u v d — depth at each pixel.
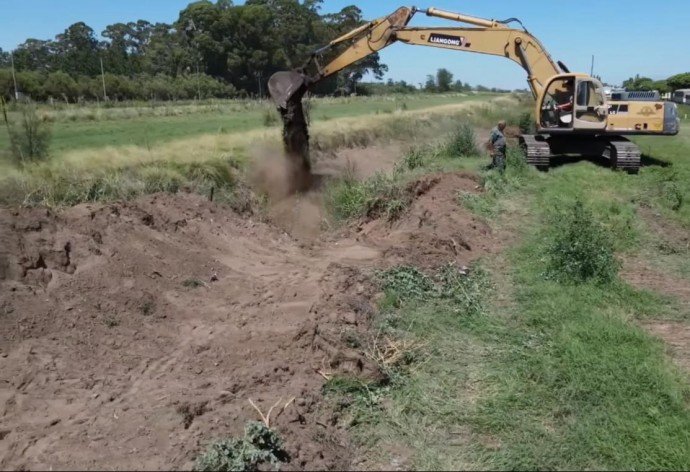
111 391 5.98
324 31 86.75
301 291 8.64
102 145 17.98
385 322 7.30
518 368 6.52
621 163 16.39
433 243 10.26
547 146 16.67
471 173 15.20
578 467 5.07
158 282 8.77
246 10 77.44
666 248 11.37
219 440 4.83
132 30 105.00
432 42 16.83
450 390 6.17
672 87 75.50
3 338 6.72
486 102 52.44
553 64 17.20
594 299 8.42
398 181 14.31
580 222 9.76
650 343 7.14
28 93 46.62
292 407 5.44
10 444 5.05
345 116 31.62
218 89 69.31
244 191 14.28
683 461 5.12
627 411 5.76
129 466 4.57
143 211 10.56
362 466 5.07
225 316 7.98
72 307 7.56
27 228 8.48
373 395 6.00
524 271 9.53
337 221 13.15
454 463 5.11
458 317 7.76
